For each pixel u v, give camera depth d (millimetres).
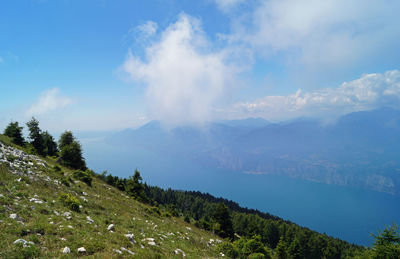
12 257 6438
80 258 7723
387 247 19938
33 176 17766
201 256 14227
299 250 60438
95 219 13812
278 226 97812
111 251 9047
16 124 42594
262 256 21016
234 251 18812
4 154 20172
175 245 14812
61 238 8914
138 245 11422
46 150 50812
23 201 11570
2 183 13180
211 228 48031
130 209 24656
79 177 29562
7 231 7871
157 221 23938
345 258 71312
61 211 12516
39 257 7004
